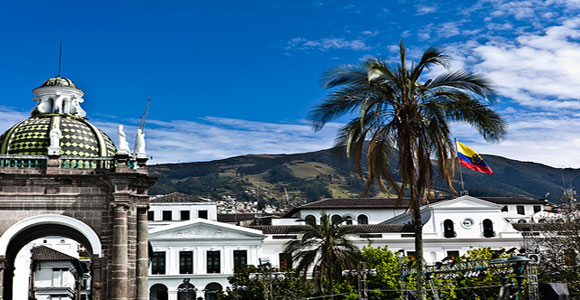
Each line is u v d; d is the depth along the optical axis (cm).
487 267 3906
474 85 3544
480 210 9562
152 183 4109
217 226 8731
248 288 7144
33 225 3919
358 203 11219
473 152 7925
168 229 8631
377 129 3556
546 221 6956
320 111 3612
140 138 4209
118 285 3822
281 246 8906
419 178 3472
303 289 7131
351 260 6444
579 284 5622
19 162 3975
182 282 8506
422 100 3609
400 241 9188
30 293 8106
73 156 4028
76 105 4500
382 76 3581
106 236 3944
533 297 3609
